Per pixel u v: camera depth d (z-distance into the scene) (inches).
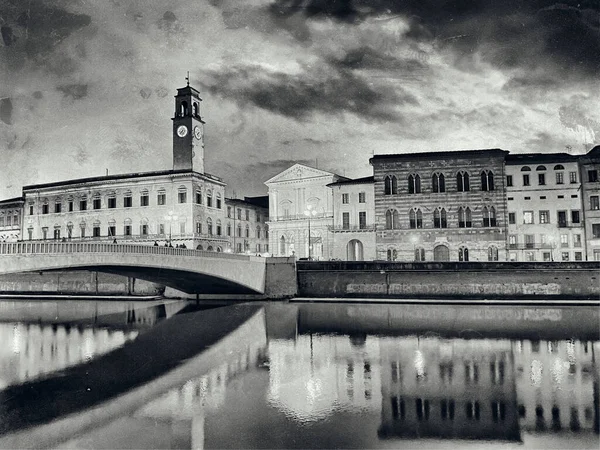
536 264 2352.4
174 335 1684.3
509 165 2997.0
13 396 1015.6
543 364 1255.5
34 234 3654.0
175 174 3228.3
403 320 1916.8
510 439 796.6
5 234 3767.2
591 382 1098.7
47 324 1946.4
